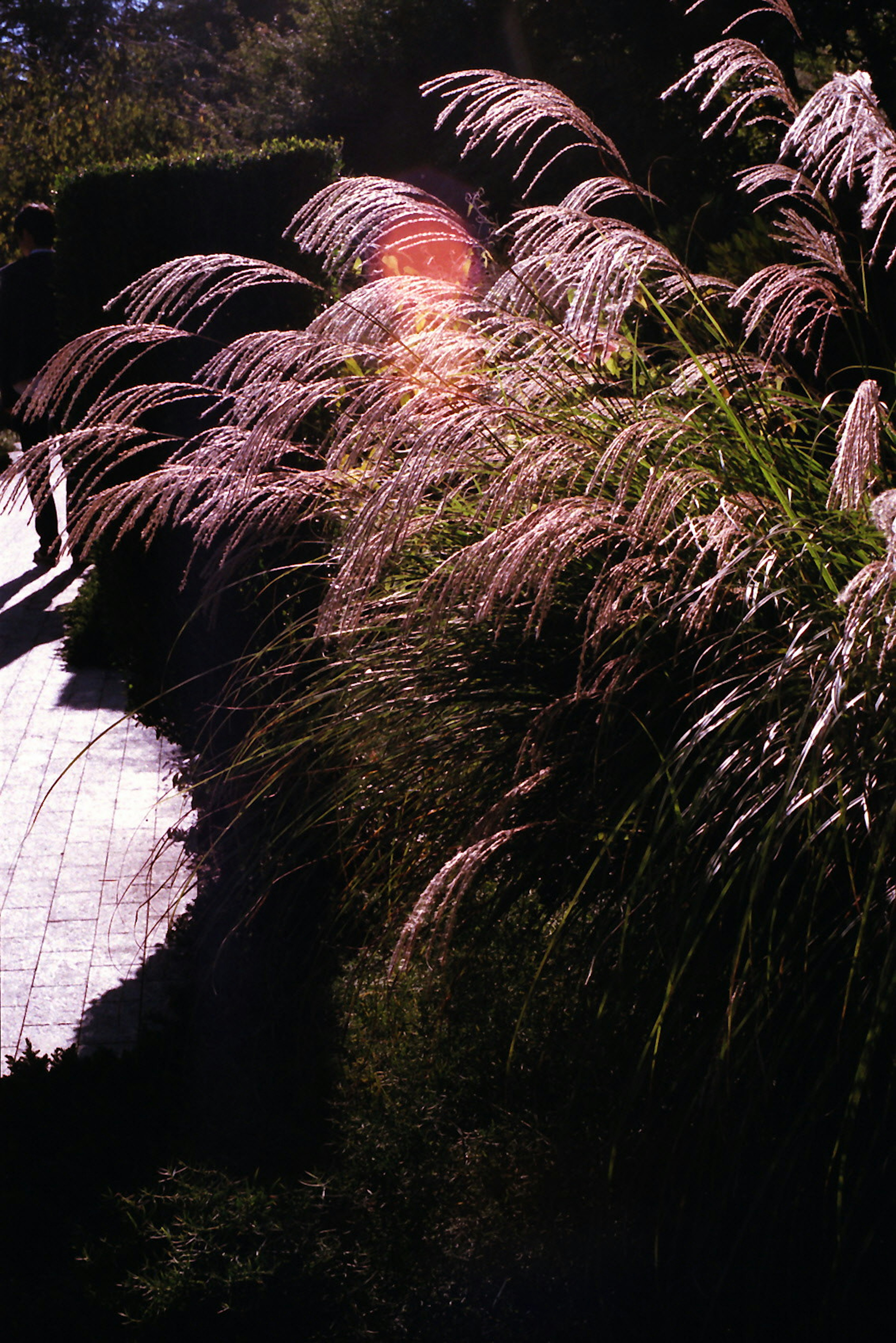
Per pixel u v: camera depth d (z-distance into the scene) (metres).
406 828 2.90
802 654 2.39
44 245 8.55
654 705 2.62
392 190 3.04
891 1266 2.41
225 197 4.41
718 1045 2.33
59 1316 2.58
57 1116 3.32
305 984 3.27
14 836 5.55
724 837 2.42
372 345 2.97
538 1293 2.57
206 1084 3.36
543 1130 2.79
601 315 2.76
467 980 2.81
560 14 19.08
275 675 3.35
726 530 2.45
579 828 2.59
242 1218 2.73
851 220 4.87
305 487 3.01
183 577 4.06
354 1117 3.05
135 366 4.35
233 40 41.47
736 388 3.10
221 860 3.54
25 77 23.56
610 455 2.49
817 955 2.34
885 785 2.30
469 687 2.84
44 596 9.28
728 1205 2.48
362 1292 2.58
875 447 2.33
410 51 22.34
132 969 4.47
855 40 16.16
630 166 16.27
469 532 3.06
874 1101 2.33
